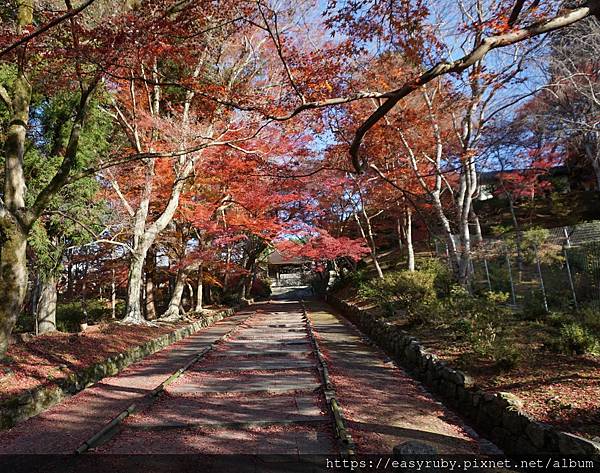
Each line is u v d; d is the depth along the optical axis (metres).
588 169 23.42
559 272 12.97
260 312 22.92
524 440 4.36
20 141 7.73
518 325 8.64
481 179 26.06
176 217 17.17
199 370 8.52
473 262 16.08
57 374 7.38
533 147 16.69
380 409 5.93
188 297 30.58
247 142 12.92
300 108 4.63
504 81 9.12
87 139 11.55
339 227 22.42
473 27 5.65
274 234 18.69
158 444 4.88
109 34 6.32
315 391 6.80
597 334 6.83
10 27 7.68
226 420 5.50
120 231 14.52
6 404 5.78
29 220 7.46
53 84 8.55
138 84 12.64
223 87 8.20
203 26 6.83
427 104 10.94
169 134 12.90
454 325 9.09
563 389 5.18
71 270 23.55
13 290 7.21
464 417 5.79
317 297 36.75
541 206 24.58
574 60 9.68
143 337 11.77
